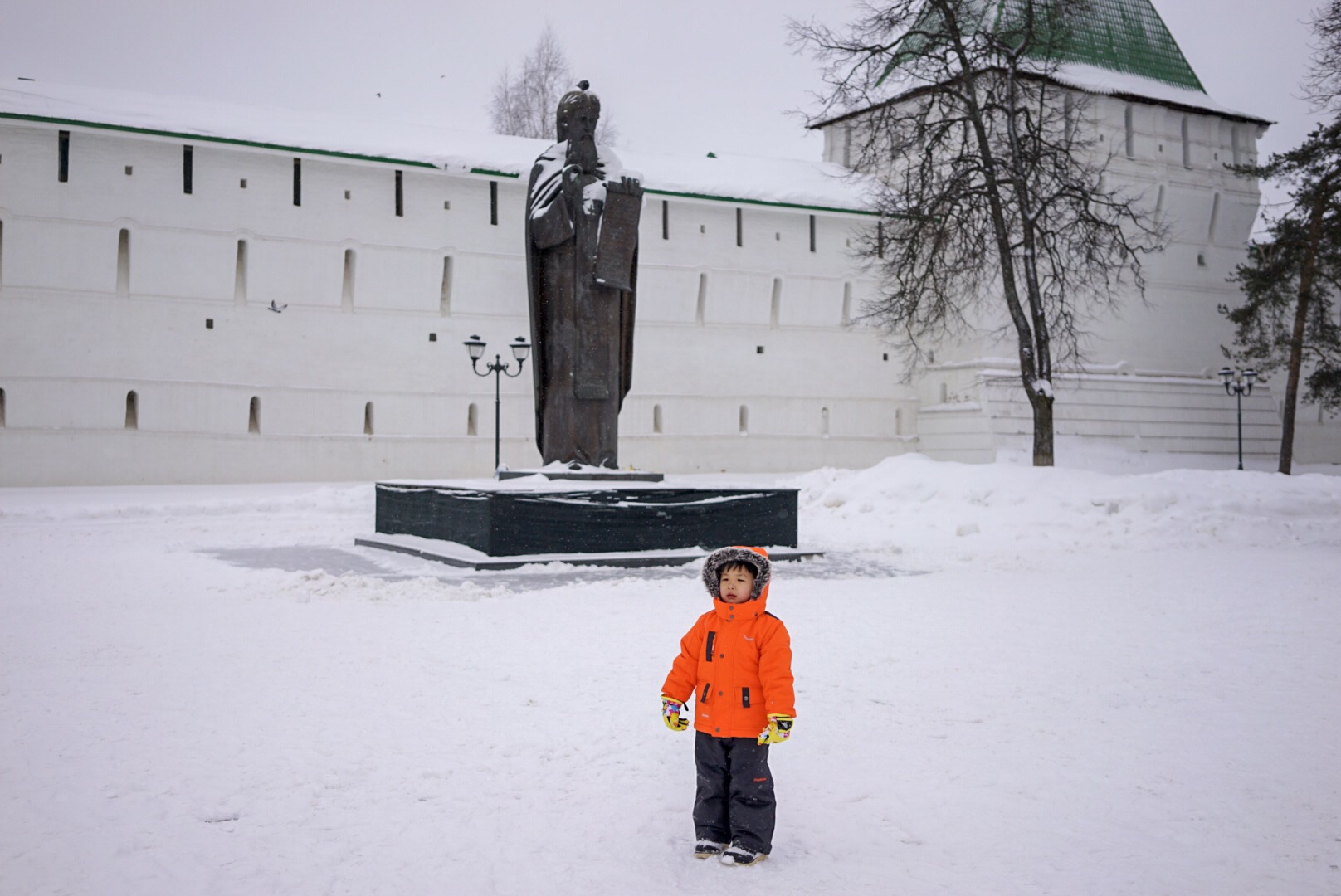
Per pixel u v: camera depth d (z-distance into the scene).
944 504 23.98
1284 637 9.38
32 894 3.90
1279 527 20.50
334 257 44.72
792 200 52.41
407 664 7.98
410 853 4.31
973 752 5.73
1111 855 4.31
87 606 11.06
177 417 41.94
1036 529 20.55
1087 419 52.94
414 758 5.55
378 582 12.79
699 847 4.29
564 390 16.20
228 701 6.78
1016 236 40.75
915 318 51.09
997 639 9.23
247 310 43.41
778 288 53.00
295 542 19.30
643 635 9.30
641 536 15.24
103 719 6.33
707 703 4.38
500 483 16.34
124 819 4.68
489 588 12.45
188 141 41.75
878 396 55.19
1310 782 5.25
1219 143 58.12
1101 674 7.79
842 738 6.02
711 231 51.31
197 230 42.38
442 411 46.47
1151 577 14.26
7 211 39.41
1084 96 51.00
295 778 5.23
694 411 50.81
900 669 7.91
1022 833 4.54
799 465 53.06
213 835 4.50
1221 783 5.22
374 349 45.47
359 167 45.31
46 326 39.97
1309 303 45.00
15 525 23.36
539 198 16.16
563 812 4.79
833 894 3.93
